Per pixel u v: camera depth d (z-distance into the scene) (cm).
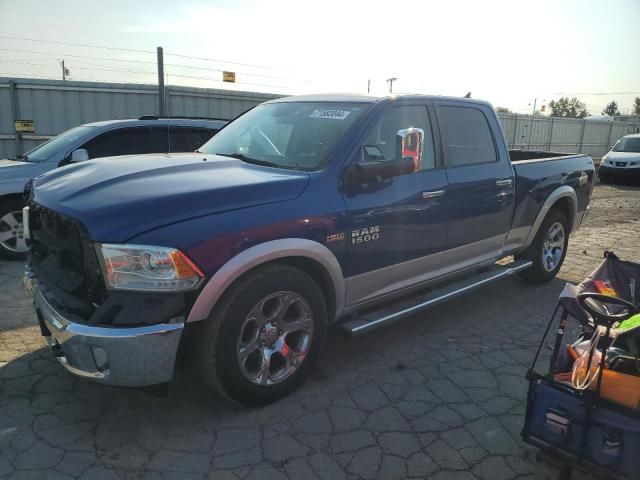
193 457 277
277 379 323
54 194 311
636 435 222
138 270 263
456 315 492
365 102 389
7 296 514
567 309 261
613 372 235
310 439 294
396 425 310
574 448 239
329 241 330
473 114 468
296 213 313
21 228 654
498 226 482
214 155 391
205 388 344
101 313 264
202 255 273
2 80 1225
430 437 300
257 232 294
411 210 383
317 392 345
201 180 307
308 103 421
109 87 1329
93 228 266
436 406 332
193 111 1446
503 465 278
